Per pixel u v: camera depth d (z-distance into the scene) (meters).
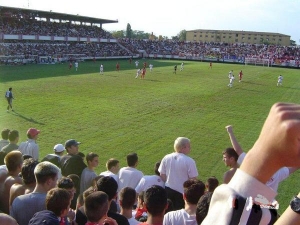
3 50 70.56
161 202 4.75
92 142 20.20
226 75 59.47
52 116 25.95
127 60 93.56
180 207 8.02
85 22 107.50
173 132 22.86
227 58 97.94
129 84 44.44
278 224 1.10
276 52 106.81
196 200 5.11
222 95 38.47
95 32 103.62
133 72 60.00
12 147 10.45
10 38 73.62
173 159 8.23
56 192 4.75
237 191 1.20
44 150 18.58
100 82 45.41
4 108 28.12
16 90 36.56
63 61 78.19
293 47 116.44
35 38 80.31
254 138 22.17
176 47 115.75
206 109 30.61
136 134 22.11
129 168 8.93
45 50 80.50
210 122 25.94
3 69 58.09
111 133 22.14
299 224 1.07
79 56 85.19
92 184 7.09
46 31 86.25
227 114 28.92
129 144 20.05
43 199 5.28
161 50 110.00
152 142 20.56
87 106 29.89
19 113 26.61
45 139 20.45
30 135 11.73
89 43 99.94
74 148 9.93
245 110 30.84
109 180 5.75
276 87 46.59
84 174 8.98
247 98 37.16
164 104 32.06
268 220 1.18
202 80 51.22
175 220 5.07
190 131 23.27
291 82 52.97
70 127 23.17
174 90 40.75
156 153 18.62
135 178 8.77
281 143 1.11
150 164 17.03
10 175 6.71
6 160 6.69
